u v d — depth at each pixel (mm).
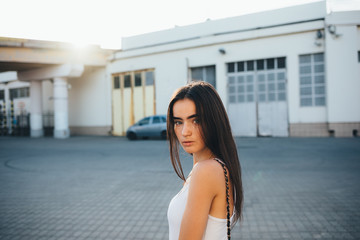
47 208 5066
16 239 3781
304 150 11289
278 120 16953
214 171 1029
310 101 16172
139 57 21234
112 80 22734
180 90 1172
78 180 7270
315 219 4223
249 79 17594
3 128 28562
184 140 1133
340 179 6621
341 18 15164
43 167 9219
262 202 5102
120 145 15500
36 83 23734
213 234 1033
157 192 5988
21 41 18500
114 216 4602
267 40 16859
